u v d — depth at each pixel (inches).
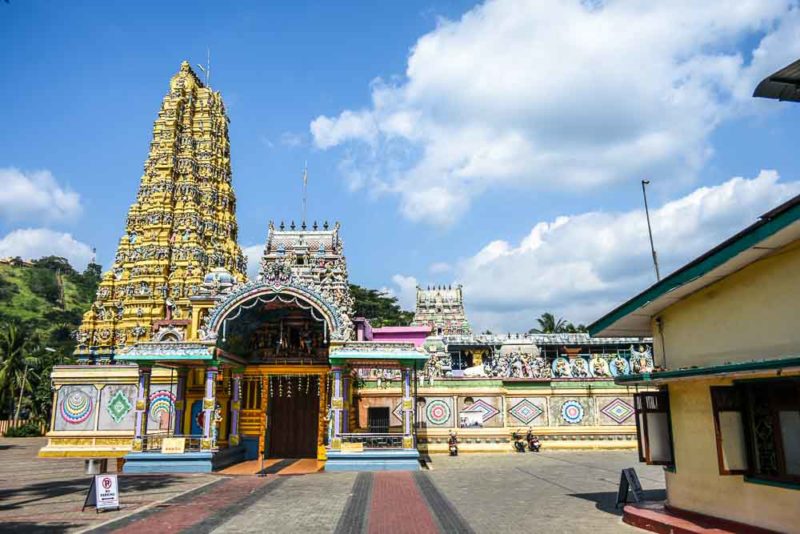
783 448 371.9
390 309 3353.8
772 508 375.2
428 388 1213.7
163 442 912.3
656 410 486.9
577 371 1274.6
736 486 404.5
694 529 402.6
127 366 1198.9
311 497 644.7
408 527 478.6
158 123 2086.6
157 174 2027.6
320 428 1067.3
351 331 1015.0
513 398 1234.6
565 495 631.2
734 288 418.6
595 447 1202.0
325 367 1082.7
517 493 650.8
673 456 474.6
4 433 2146.9
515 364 1289.4
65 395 1198.9
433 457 1114.1
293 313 1115.3
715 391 402.9
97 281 6948.8
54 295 6038.4
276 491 692.7
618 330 574.9
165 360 929.5
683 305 474.0
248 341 1104.8
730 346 420.2
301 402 1109.7
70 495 673.0
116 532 468.8
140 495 666.2
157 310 1792.6
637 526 461.7
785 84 368.8
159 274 1850.4
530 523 483.8
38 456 1183.6
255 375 1103.6
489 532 454.0
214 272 1294.3
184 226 1951.3
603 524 475.8
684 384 460.8
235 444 1053.2
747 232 369.7
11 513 554.6
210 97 2229.3
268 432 1090.1
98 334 1804.9
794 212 333.4
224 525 495.2
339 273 1380.4
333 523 500.1
